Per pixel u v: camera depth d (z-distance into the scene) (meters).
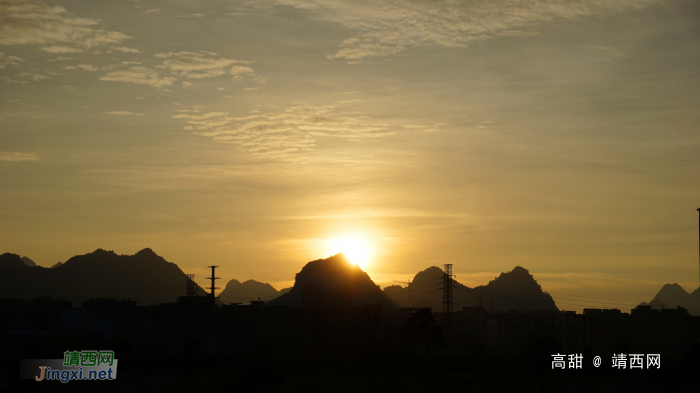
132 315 188.00
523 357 67.75
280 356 158.12
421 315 150.25
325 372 117.12
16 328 150.75
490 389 83.12
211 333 195.50
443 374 117.31
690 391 91.12
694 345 99.12
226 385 90.88
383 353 96.62
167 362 141.38
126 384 99.19
